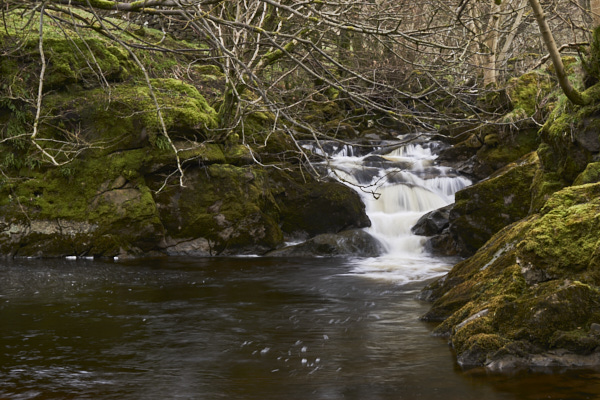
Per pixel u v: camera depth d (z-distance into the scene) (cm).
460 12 598
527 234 528
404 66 1148
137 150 1225
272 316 676
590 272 491
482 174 1449
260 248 1268
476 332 501
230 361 502
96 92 1230
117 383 447
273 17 1177
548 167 862
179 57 1662
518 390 413
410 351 521
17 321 650
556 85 1410
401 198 1412
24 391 430
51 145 1200
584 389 411
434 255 1243
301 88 1284
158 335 591
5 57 1197
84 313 690
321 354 519
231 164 1327
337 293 821
